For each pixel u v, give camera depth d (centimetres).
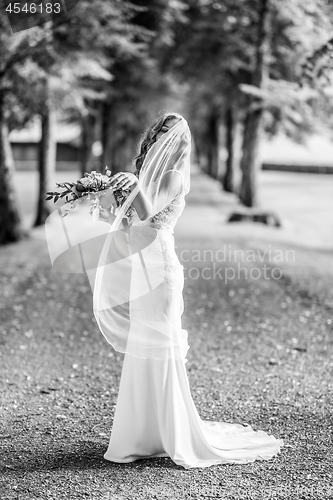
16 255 1290
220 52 2025
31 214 2238
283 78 1764
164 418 399
